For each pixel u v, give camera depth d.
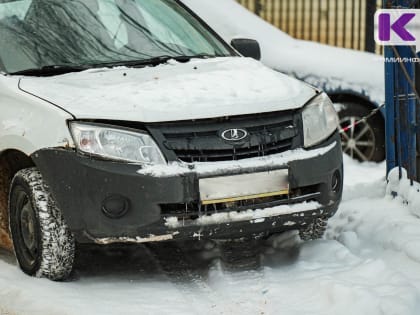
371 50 17.66
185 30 9.52
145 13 9.51
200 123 7.67
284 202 7.77
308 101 8.17
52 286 7.69
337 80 12.52
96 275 8.15
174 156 7.53
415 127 9.42
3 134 8.04
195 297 7.48
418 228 8.54
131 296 7.49
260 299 7.30
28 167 8.47
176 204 7.55
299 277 7.73
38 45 8.83
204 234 7.61
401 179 9.48
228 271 8.05
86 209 7.53
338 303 6.98
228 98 7.93
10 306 7.37
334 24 18.34
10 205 8.16
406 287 7.15
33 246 7.97
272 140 7.80
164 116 7.59
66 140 7.57
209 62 8.91
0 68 8.64
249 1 18.42
